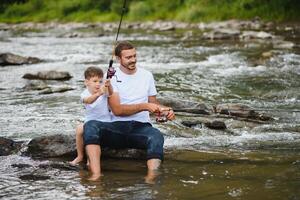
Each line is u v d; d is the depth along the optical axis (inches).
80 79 490.6
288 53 647.8
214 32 984.9
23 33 1282.0
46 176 209.3
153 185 195.8
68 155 239.5
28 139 262.1
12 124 298.0
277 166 221.1
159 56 667.4
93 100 228.5
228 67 555.8
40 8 2004.2
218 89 431.8
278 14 1282.0
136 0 1662.2
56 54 731.4
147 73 243.6
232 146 257.3
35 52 767.1
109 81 229.8
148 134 228.2
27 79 490.3
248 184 196.2
